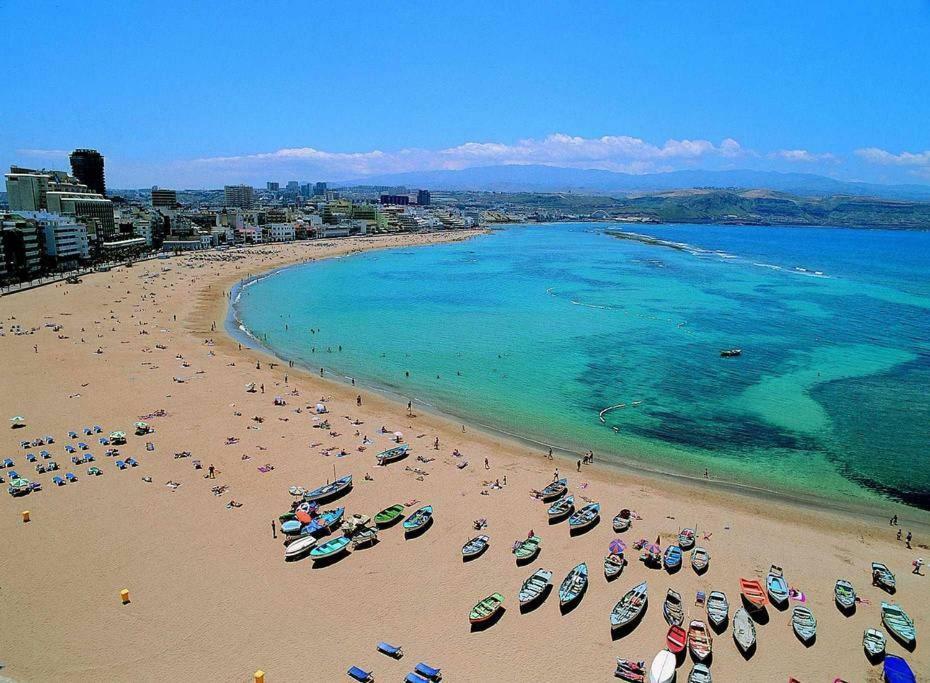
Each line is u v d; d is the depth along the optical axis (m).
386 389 106.62
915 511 67.81
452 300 195.50
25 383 101.00
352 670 43.41
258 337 142.50
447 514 64.38
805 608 50.47
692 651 45.41
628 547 59.03
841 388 107.69
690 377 114.06
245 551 57.19
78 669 43.31
